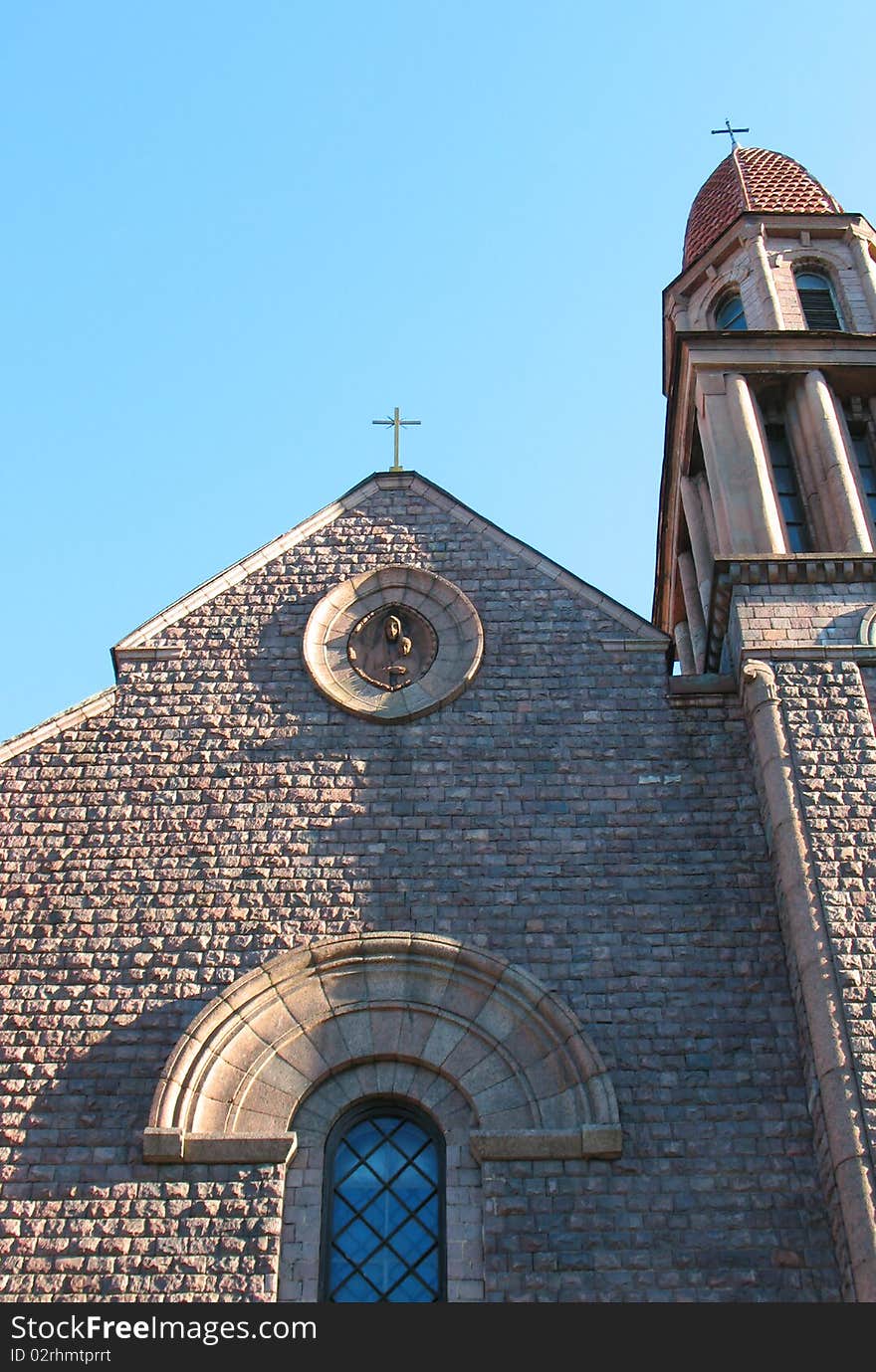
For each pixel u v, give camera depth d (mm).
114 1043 15180
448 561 19453
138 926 16031
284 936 15922
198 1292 13523
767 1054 15000
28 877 16469
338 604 18984
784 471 21297
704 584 21922
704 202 27250
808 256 24484
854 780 16453
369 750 17453
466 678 17984
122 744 17609
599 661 18281
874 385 21734
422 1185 14516
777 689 17328
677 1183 14125
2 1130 14570
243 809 16969
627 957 15695
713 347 21781
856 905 15398
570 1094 14742
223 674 18266
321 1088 15008
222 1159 14344
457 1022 15297
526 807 16922
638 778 17156
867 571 18656
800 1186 14109
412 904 16141
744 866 16438
